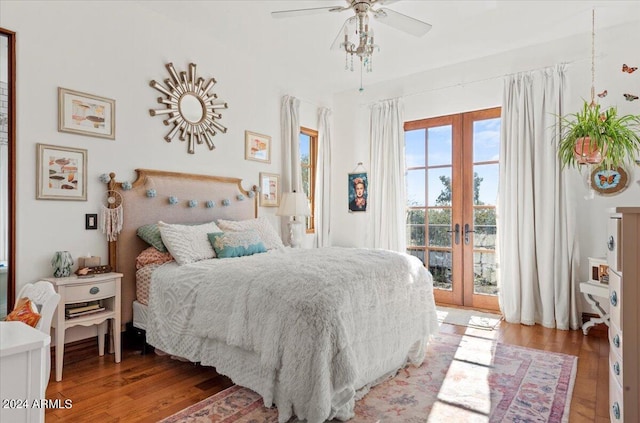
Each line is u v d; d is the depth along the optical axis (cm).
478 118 426
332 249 318
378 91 499
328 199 527
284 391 187
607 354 287
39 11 262
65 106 274
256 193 428
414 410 204
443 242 452
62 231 272
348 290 207
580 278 355
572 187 354
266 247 347
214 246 304
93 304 271
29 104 257
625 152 336
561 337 329
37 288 168
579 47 362
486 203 422
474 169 430
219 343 227
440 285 454
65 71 275
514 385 234
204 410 202
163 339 259
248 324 207
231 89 401
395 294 248
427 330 279
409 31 262
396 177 468
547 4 311
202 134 371
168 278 264
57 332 240
